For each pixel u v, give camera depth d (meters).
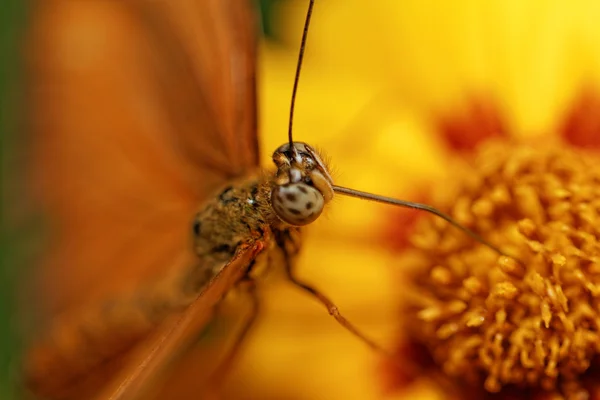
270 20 0.10
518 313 0.09
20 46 0.10
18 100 0.10
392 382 0.09
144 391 0.09
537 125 0.10
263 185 0.09
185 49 0.09
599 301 0.09
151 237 0.10
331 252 0.10
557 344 0.09
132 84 0.10
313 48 0.10
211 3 0.09
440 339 0.09
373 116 0.10
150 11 0.09
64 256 0.10
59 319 0.10
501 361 0.09
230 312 0.09
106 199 0.10
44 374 0.10
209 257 0.09
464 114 0.10
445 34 0.10
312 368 0.10
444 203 0.09
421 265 0.09
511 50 0.10
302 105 0.10
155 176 0.10
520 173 0.09
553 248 0.09
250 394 0.10
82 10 0.10
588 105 0.10
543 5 0.10
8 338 0.10
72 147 0.10
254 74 0.09
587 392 0.09
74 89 0.10
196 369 0.10
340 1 0.10
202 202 0.09
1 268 0.10
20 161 0.10
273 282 0.09
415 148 0.10
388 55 0.10
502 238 0.09
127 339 0.09
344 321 0.09
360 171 0.10
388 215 0.10
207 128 0.09
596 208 0.09
